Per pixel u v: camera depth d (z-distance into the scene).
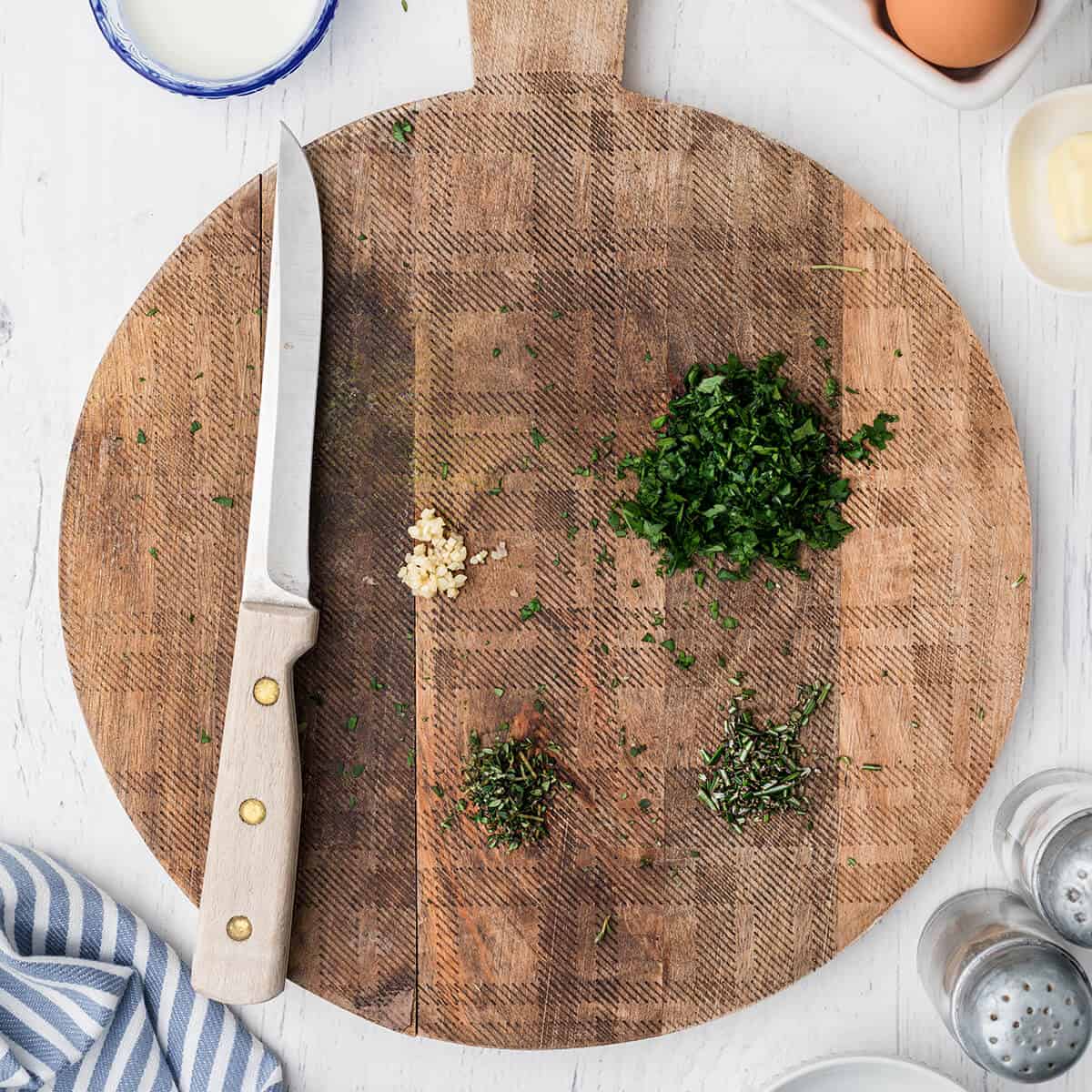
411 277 0.53
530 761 0.53
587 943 0.53
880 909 0.53
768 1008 0.55
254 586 0.52
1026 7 0.49
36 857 0.55
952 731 0.53
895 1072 0.55
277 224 0.51
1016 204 0.54
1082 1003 0.51
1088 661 0.55
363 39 0.55
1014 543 0.53
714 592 0.53
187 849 0.53
